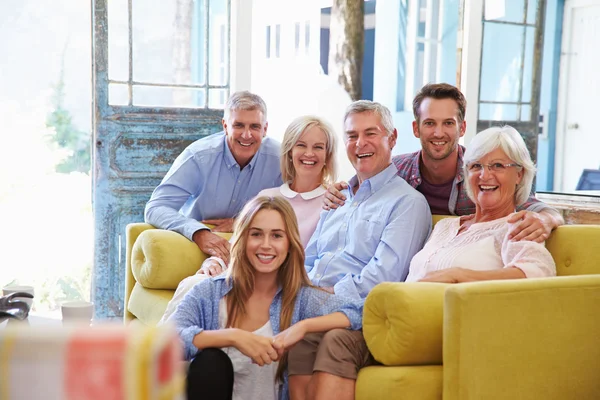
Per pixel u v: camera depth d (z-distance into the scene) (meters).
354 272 2.69
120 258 4.08
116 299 4.09
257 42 7.83
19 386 0.76
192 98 4.21
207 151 3.43
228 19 4.22
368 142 2.78
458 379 1.88
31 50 9.65
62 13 9.67
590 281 2.10
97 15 3.95
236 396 2.21
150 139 4.09
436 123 2.95
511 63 4.81
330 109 6.44
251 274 2.26
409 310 1.98
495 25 4.72
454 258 2.40
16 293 2.61
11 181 8.55
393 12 6.84
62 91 9.86
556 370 2.03
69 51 9.78
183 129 4.16
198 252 3.12
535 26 4.86
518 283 1.98
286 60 7.43
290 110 7.15
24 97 9.70
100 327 0.80
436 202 3.06
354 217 2.78
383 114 2.81
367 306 2.10
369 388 2.03
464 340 1.87
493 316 1.91
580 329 2.06
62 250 7.64
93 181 4.09
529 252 2.27
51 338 0.77
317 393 2.11
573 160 7.71
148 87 4.11
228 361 2.05
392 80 6.88
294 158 3.08
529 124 4.91
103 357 0.75
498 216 2.49
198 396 2.00
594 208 4.33
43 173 8.79
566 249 2.44
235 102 3.37
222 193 3.48
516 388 1.96
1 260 7.41
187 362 2.14
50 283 7.14
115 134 4.03
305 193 3.10
